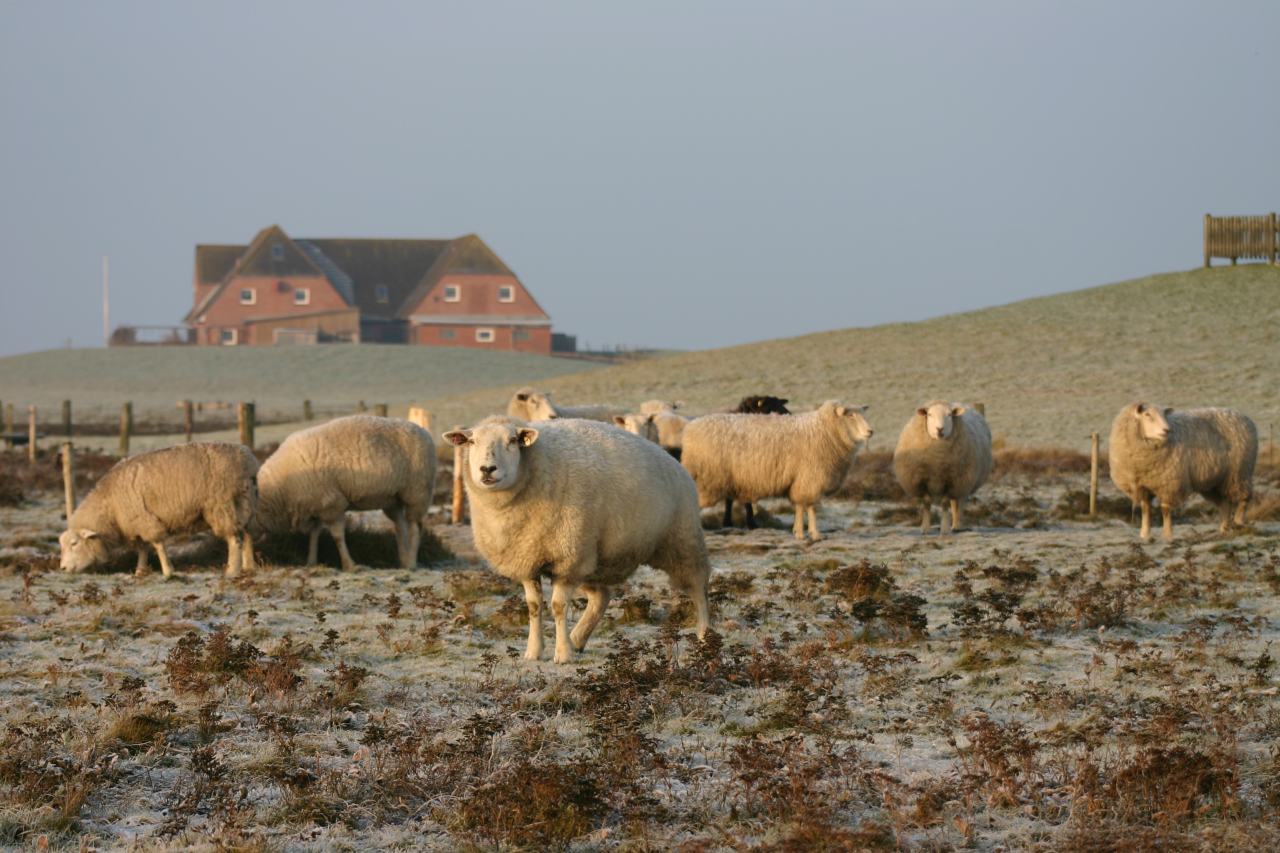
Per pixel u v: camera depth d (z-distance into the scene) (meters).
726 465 21.11
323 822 7.74
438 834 7.57
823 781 8.19
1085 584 14.71
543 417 23.81
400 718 9.81
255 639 12.65
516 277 124.31
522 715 9.80
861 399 52.53
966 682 10.78
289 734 9.16
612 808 7.86
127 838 7.47
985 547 19.02
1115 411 46.66
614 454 11.34
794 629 13.06
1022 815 7.73
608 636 12.80
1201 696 9.80
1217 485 19.81
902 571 16.67
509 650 12.05
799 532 21.09
